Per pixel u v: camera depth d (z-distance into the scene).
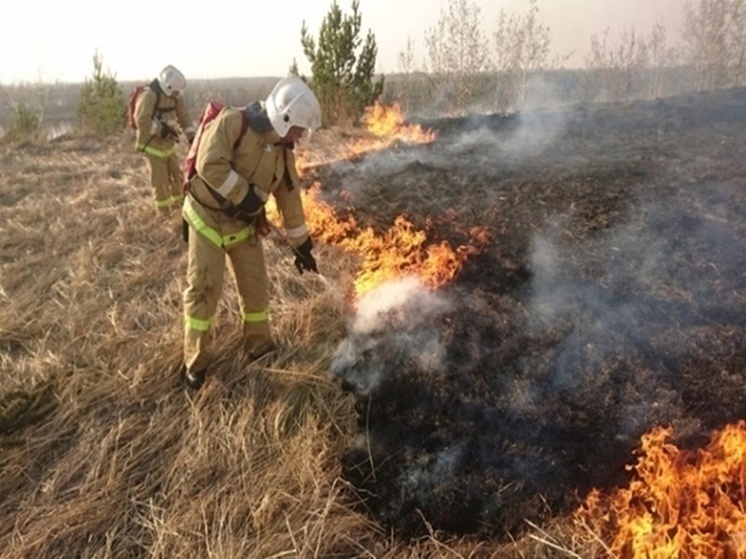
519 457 2.55
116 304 4.19
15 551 2.32
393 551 2.32
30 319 4.11
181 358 3.41
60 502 2.58
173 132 5.94
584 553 2.20
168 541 2.35
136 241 5.42
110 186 7.36
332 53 12.35
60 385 3.29
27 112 12.91
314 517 2.45
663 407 2.56
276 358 3.41
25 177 8.20
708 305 3.01
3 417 3.04
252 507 2.48
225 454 2.76
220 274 3.11
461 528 2.41
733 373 2.63
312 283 4.24
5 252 5.33
